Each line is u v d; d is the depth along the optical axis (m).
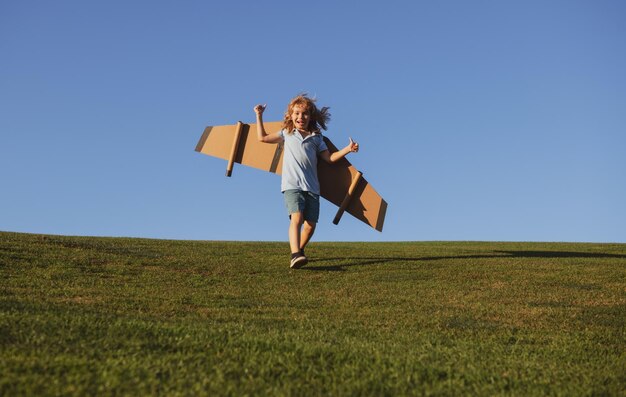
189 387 3.21
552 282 7.91
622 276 8.41
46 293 6.11
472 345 4.85
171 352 3.94
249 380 3.41
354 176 8.83
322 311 6.11
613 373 4.12
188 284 7.31
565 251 11.80
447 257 9.97
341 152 8.48
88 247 9.54
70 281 6.95
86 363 3.45
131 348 3.88
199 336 4.36
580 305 6.64
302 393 3.27
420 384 3.58
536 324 5.76
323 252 10.38
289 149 8.46
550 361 4.43
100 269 7.84
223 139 9.08
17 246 8.83
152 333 4.36
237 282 7.58
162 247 10.30
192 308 5.96
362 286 7.50
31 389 2.97
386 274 8.28
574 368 4.22
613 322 5.90
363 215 8.85
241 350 4.06
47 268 7.58
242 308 6.09
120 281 7.21
